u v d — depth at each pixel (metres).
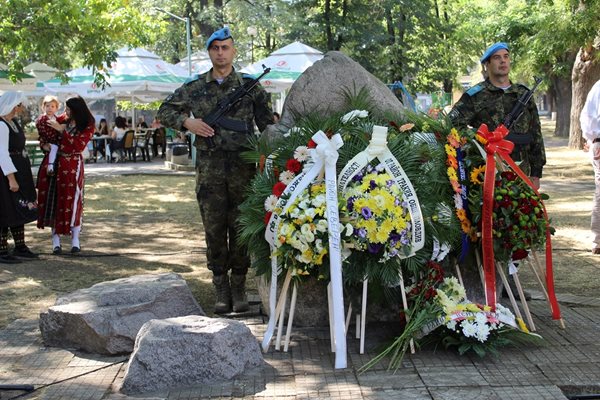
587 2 21.48
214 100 6.17
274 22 34.81
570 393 4.41
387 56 27.91
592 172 19.34
